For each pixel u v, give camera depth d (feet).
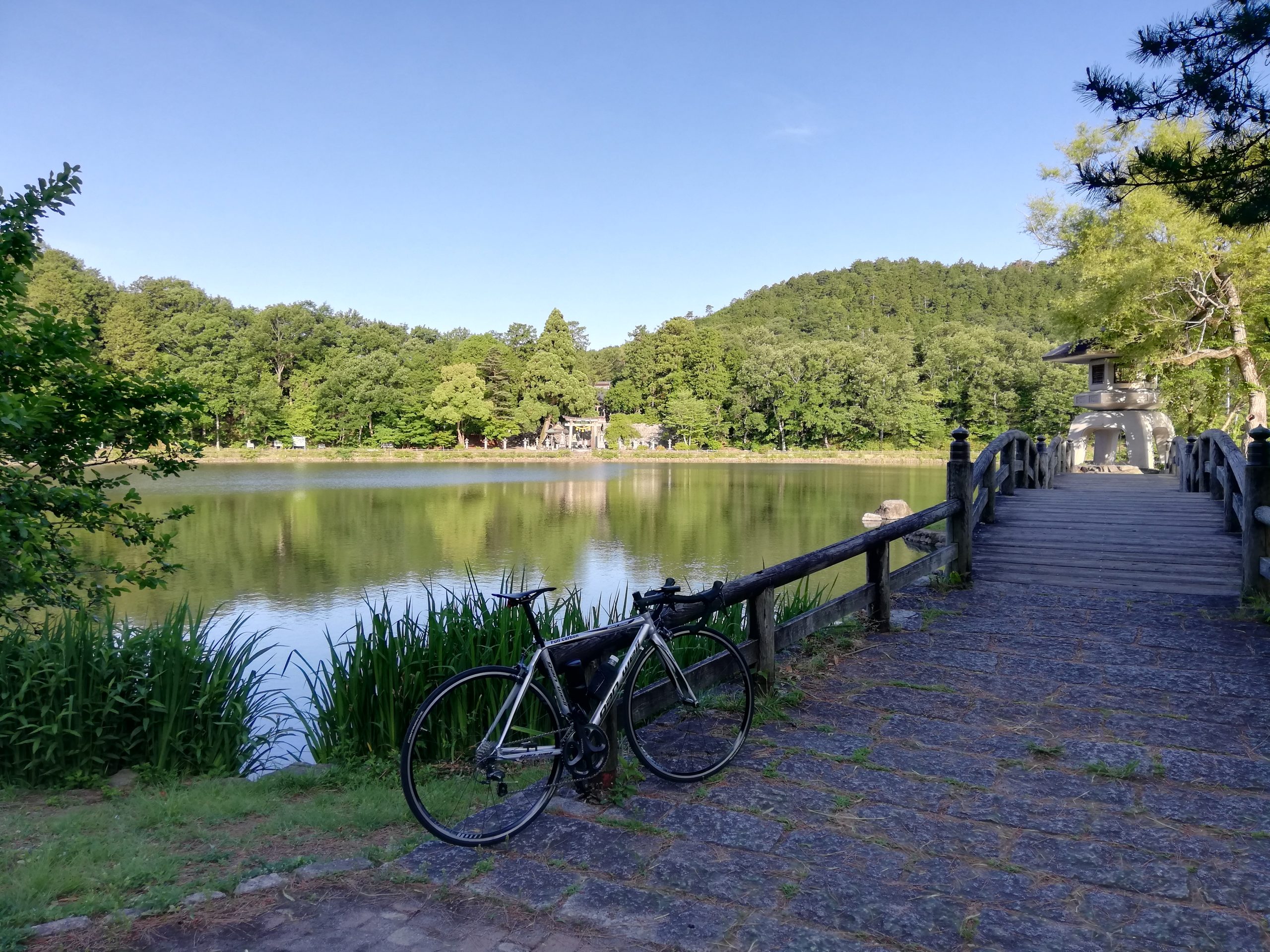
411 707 15.80
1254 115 18.06
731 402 275.39
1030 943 7.84
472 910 8.44
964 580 23.70
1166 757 12.16
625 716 11.35
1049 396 217.77
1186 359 78.69
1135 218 78.07
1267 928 8.04
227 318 265.75
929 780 11.53
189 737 16.51
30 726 14.97
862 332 349.20
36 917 8.30
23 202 17.58
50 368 18.15
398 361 270.87
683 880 8.99
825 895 8.65
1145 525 32.50
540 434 278.26
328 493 122.72
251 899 8.68
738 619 20.10
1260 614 19.70
